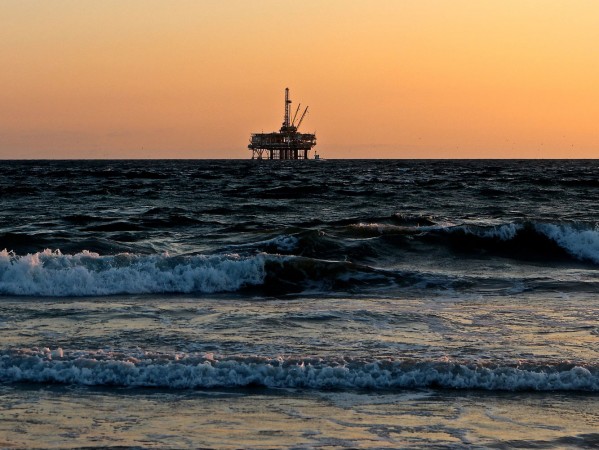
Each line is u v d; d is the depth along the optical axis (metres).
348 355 17.28
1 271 26.55
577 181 100.00
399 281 28.78
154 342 18.59
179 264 28.27
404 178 123.00
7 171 154.75
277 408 14.06
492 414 13.85
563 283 28.52
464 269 33.91
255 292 27.28
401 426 13.20
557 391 15.14
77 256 28.20
